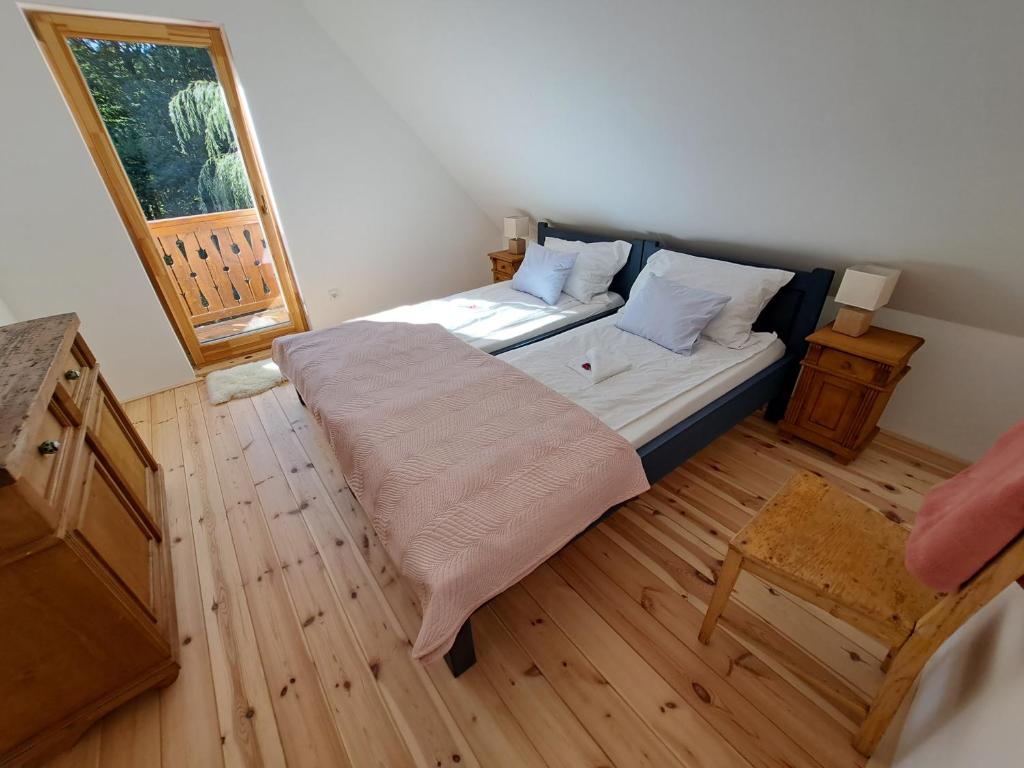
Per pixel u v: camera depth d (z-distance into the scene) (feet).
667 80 5.31
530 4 5.38
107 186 8.76
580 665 4.49
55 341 4.63
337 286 11.80
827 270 6.80
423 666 4.54
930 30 3.44
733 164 6.04
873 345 6.29
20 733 3.64
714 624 4.42
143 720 4.15
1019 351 6.05
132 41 8.19
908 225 5.37
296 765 3.83
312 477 7.14
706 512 6.24
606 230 10.37
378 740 3.97
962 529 2.42
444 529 3.87
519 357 7.14
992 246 4.94
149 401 9.27
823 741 3.86
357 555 5.77
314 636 4.83
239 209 10.68
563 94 6.63
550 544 4.23
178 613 5.07
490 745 3.92
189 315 10.85
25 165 7.25
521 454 4.64
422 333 7.68
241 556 5.77
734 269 7.52
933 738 3.15
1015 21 3.09
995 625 3.26
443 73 8.06
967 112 3.84
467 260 14.05
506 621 4.91
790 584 3.63
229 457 7.60
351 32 8.82
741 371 6.70
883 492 6.45
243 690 4.36
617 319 8.27
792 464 7.07
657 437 5.54
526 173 9.82
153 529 5.49
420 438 4.96
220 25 8.54
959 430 6.88
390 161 11.40
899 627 3.17
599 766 3.77
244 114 9.76
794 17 3.90
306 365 6.90
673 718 4.06
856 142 4.73
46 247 7.75
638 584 5.28
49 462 3.63
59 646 3.58
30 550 3.17
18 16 6.72
